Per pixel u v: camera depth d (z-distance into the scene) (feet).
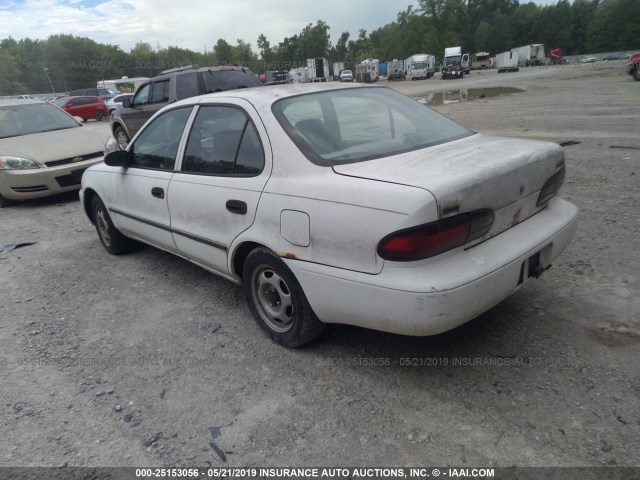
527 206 9.02
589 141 27.94
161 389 9.39
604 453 7.03
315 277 8.67
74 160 25.85
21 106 28.94
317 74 215.51
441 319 7.47
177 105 12.76
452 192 7.36
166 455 7.77
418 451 7.39
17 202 26.94
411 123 10.84
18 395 9.58
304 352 10.18
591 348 9.33
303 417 8.31
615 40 338.34
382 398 8.59
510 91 77.10
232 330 11.34
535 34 380.17
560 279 12.01
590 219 15.65
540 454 7.12
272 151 9.56
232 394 9.06
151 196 13.10
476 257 7.86
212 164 11.12
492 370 9.01
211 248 11.30
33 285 15.06
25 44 346.74
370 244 7.73
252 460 7.54
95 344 11.26
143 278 14.85
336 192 8.24
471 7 436.35
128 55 353.92
